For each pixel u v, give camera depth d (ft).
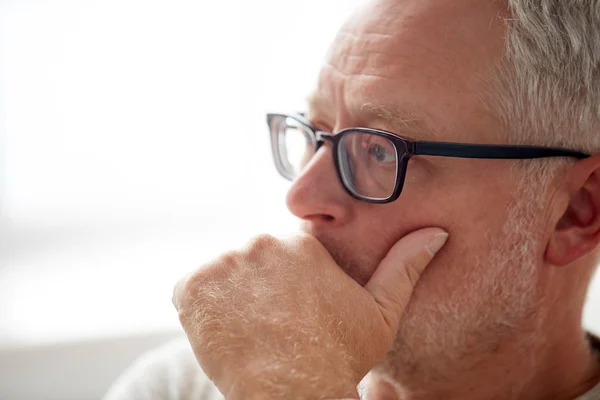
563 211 3.28
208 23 6.54
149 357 4.77
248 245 3.08
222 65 6.63
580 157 3.24
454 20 3.10
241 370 2.68
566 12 3.10
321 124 3.53
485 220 3.19
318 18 6.44
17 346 6.18
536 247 3.26
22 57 6.41
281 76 6.59
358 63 3.21
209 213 6.98
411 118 3.10
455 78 3.07
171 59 6.59
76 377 6.30
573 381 3.60
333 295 2.97
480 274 3.24
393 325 3.06
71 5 6.39
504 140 3.14
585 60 3.13
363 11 3.32
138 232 6.91
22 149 6.56
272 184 6.94
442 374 3.44
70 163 6.68
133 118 6.69
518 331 3.37
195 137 6.81
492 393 3.51
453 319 3.28
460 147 3.10
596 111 3.20
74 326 6.35
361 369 2.93
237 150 6.86
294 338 2.73
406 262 3.14
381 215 3.23
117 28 6.48
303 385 2.62
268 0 6.48
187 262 6.87
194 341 2.82
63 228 6.77
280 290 2.89
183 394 4.34
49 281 6.73
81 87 6.55
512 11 3.09
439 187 3.17
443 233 3.18
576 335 3.59
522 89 3.11
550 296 3.40
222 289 2.90
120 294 6.66
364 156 3.25
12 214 6.64
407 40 3.10
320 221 3.30
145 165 6.81
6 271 6.66
